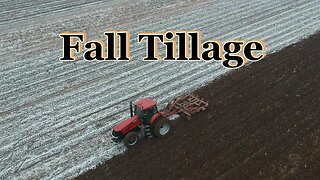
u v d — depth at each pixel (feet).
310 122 53.21
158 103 60.54
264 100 59.11
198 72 69.92
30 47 82.74
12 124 57.52
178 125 54.24
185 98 57.88
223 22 91.56
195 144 50.21
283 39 81.00
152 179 45.24
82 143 52.70
